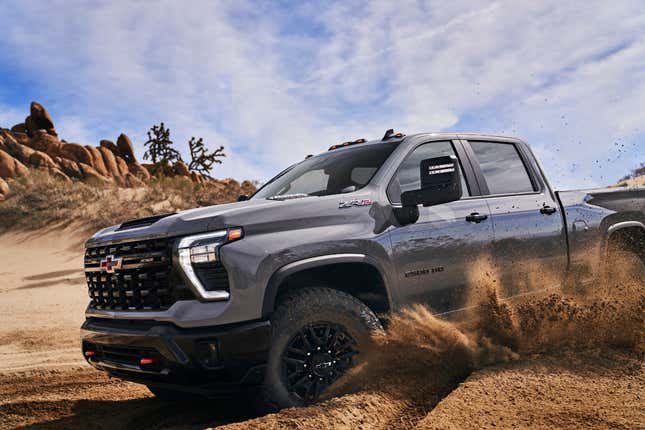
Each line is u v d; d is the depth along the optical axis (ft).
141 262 11.28
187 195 80.48
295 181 15.80
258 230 11.14
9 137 147.74
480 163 15.65
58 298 33.17
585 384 11.21
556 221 16.31
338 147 16.78
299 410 10.03
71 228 65.67
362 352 11.75
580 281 16.63
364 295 12.93
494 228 14.73
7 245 61.77
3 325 24.98
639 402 10.02
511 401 10.43
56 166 145.38
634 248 18.33
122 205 73.36
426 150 14.67
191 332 10.36
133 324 11.35
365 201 12.70
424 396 11.44
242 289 10.53
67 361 18.40
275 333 10.80
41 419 12.59
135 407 13.41
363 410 10.24
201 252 10.66
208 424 11.71
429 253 13.24
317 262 11.39
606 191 18.29
